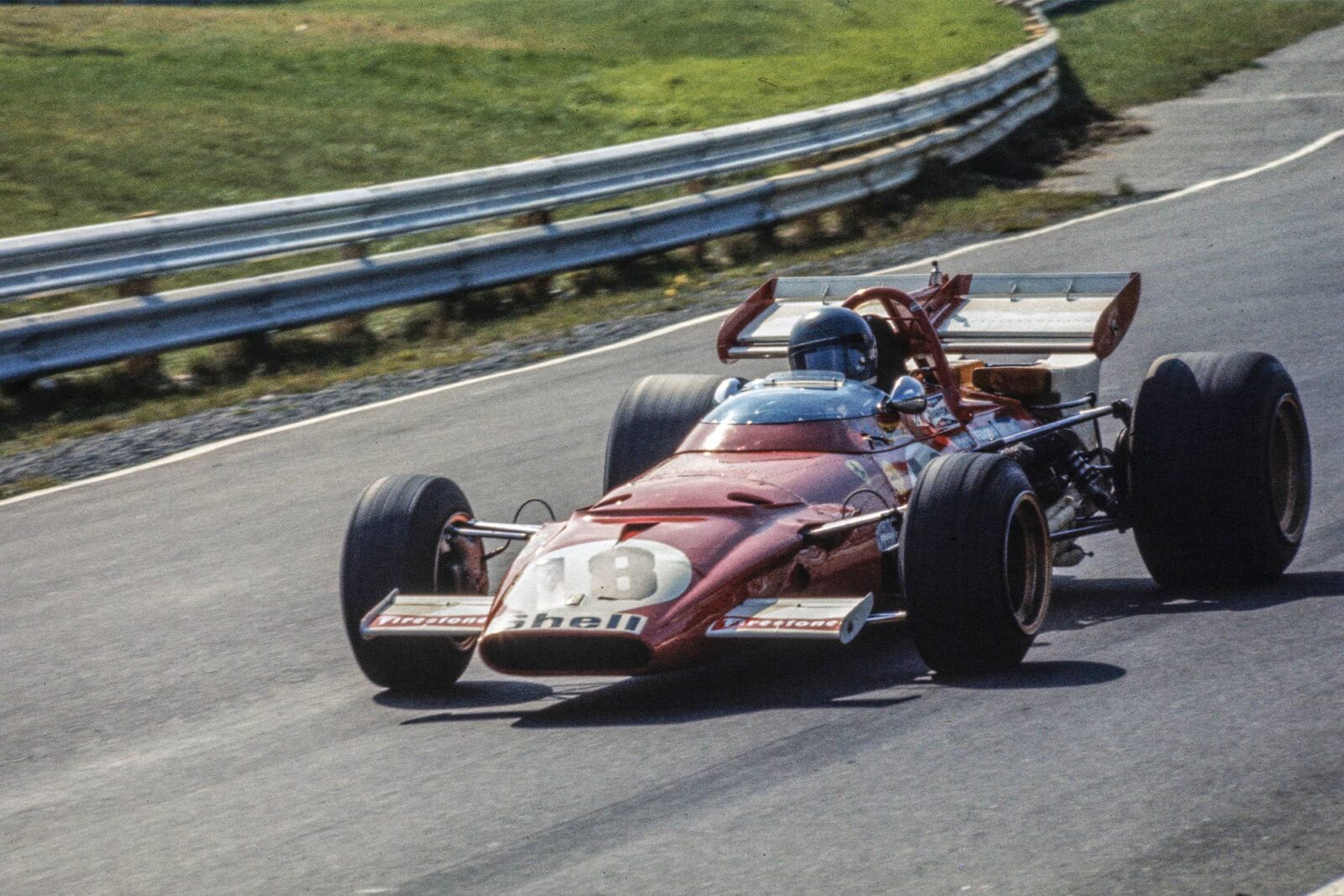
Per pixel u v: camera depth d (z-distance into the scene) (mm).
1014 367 32000
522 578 23297
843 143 83375
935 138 89312
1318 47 138125
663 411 31594
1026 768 18781
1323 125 100375
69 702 27531
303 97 109438
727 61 132000
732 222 74000
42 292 51625
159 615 32750
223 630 31219
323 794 20828
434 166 92812
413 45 131750
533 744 22062
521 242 65000
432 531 25844
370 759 22219
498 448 44531
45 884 18641
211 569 35969
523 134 102875
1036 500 23953
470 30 148000
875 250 72000
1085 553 30797
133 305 53344
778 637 21547
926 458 27703
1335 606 25672
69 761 24250
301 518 39500
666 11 156500
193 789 21828
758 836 17438
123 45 124375
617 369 53062
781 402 27125
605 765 20609
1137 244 68875
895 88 116812
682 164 74625
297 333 62438
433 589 25688
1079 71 131750
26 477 46281
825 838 17156
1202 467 27422
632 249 69500
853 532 25094
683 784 19422
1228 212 74625
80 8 147250
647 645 21656
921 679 23594
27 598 35062
